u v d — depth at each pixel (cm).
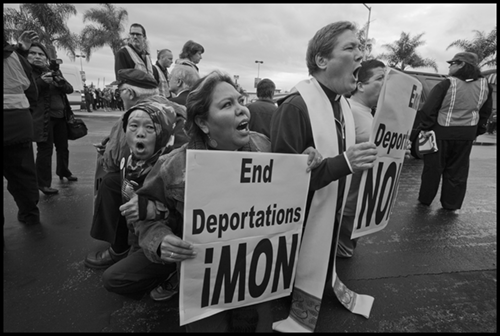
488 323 185
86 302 193
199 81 133
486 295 214
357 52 157
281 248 152
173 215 146
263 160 137
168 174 137
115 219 221
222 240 134
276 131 160
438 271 246
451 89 365
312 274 169
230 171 130
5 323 173
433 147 374
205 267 133
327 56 158
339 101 181
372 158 143
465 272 245
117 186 217
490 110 381
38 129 357
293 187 149
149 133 180
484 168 775
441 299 208
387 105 160
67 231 292
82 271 227
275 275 153
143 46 394
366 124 237
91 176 496
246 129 139
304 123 159
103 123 1406
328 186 163
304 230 170
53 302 192
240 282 143
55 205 358
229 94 131
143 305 192
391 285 223
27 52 349
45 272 225
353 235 175
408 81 168
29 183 293
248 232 140
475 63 360
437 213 395
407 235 320
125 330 171
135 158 188
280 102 176
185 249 126
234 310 149
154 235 133
